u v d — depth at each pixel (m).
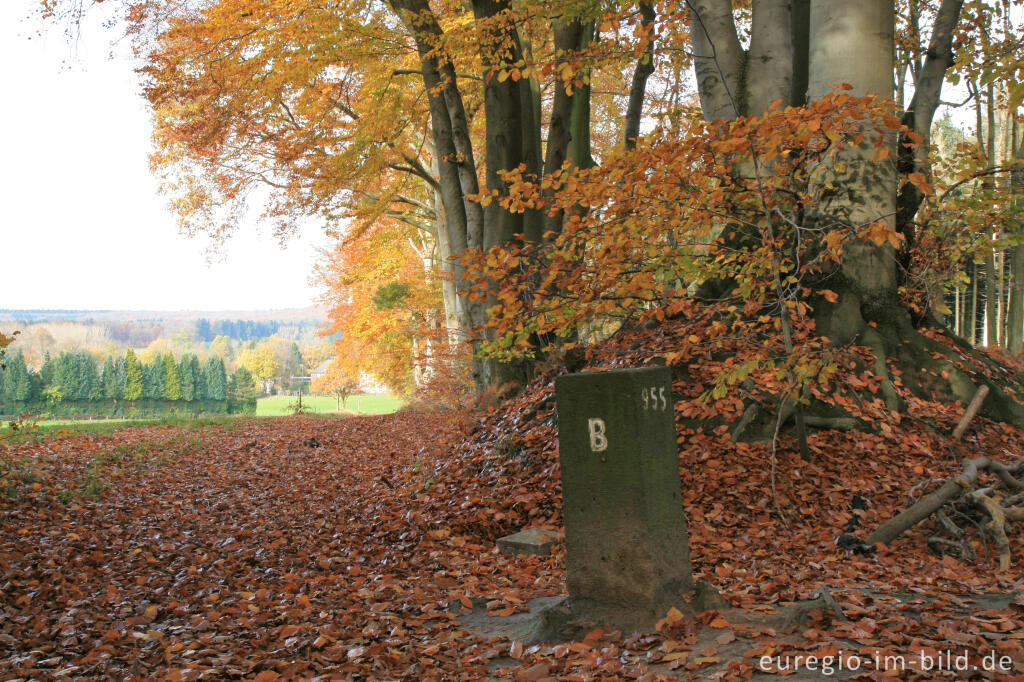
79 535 8.59
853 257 9.86
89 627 5.17
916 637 3.54
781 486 7.68
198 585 6.66
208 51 16.02
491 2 14.12
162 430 24.02
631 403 4.02
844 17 9.67
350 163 18.61
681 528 4.25
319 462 17.31
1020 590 4.58
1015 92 11.01
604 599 4.11
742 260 8.95
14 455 14.09
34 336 104.31
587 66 10.57
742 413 8.77
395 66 19.42
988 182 10.23
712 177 7.87
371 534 8.73
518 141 14.73
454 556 7.12
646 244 8.20
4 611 5.43
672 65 14.30
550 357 12.30
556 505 8.12
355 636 4.69
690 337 7.95
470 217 16.83
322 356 105.44
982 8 12.77
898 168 10.78
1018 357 18.16
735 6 15.98
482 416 13.73
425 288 34.72
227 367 121.88
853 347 9.50
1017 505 6.23
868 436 8.62
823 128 6.69
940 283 11.05
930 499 5.98
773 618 3.99
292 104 18.94
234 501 12.08
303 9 15.24
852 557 5.79
